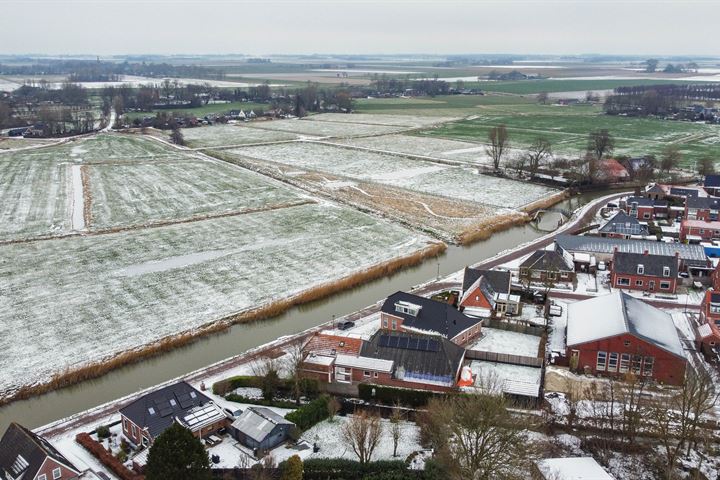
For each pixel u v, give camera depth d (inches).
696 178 7687.0
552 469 2317.9
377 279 4653.1
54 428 2773.1
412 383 2979.8
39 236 5388.8
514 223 6038.4
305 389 3002.0
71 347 3506.4
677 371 3080.7
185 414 2682.1
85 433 2701.8
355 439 2588.6
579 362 3230.8
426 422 2684.5
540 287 4379.9
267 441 2571.4
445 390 2925.7
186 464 2202.3
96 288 4303.6
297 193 6983.3
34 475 2246.6
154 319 3863.2
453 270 4798.2
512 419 2485.2
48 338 3602.4
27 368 3284.9
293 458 2356.1
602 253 4785.9
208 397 2839.6
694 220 5462.6
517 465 2351.1
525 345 3503.9
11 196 6791.3
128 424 2662.4
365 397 2962.6
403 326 3516.2
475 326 3572.8
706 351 3344.0
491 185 7475.4
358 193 7017.7
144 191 7007.9
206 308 4030.5
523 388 2942.9
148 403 2664.9
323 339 3284.9
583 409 2822.3
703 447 2613.2
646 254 4303.6
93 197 6727.4
